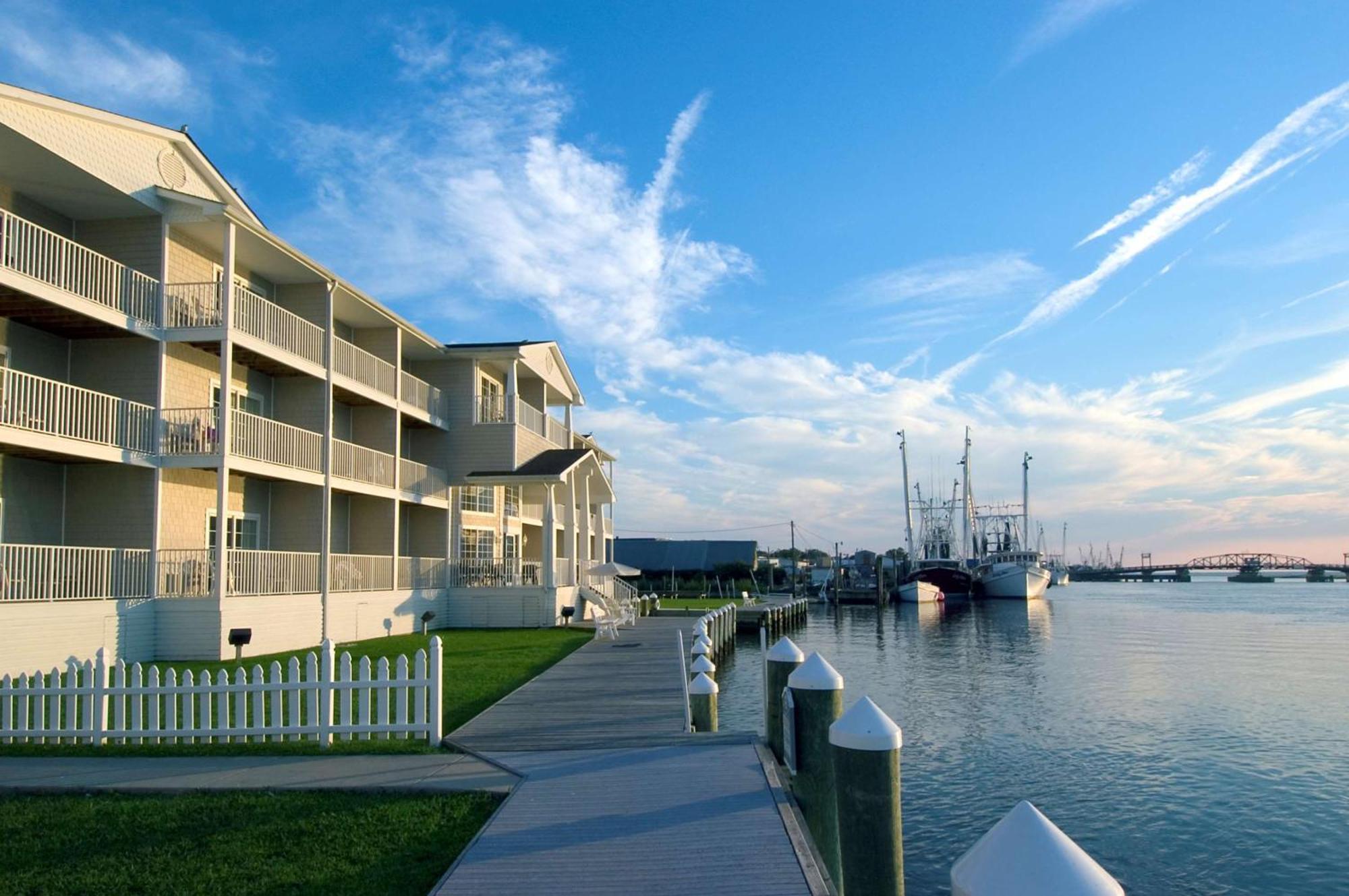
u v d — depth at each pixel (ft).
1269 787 52.19
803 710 27.66
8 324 62.03
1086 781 53.42
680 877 21.47
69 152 59.72
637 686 53.21
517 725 40.19
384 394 93.30
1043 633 160.56
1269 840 43.78
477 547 112.68
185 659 64.28
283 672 58.75
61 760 33.78
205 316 71.82
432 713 35.88
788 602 192.34
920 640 149.07
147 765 32.89
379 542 95.76
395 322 95.86
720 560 298.56
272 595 71.46
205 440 68.23
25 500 63.52
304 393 84.33
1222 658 116.06
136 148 65.46
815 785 27.14
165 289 67.36
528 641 84.48
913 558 299.99
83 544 66.23
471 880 21.43
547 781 30.04
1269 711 75.97
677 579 253.85
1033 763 57.62
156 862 23.47
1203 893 38.06
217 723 42.37
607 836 24.40
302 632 75.41
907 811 47.65
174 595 65.92
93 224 68.23
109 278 63.62
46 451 59.06
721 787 28.89
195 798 28.73
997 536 333.83
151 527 65.92
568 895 20.54
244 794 29.09
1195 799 49.96
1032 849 10.39
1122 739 64.80
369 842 24.68
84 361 67.97
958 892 10.76
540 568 109.60
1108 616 209.56
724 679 95.25
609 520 176.45
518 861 22.65
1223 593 377.91
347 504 95.61
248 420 70.90
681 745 35.24
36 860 23.67
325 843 24.67
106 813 27.25
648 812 26.43
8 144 57.41
